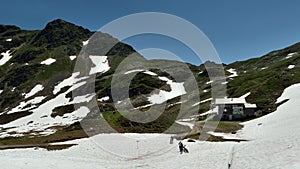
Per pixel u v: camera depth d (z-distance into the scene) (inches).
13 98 6535.4
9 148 2190.0
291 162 843.4
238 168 932.6
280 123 2397.9
